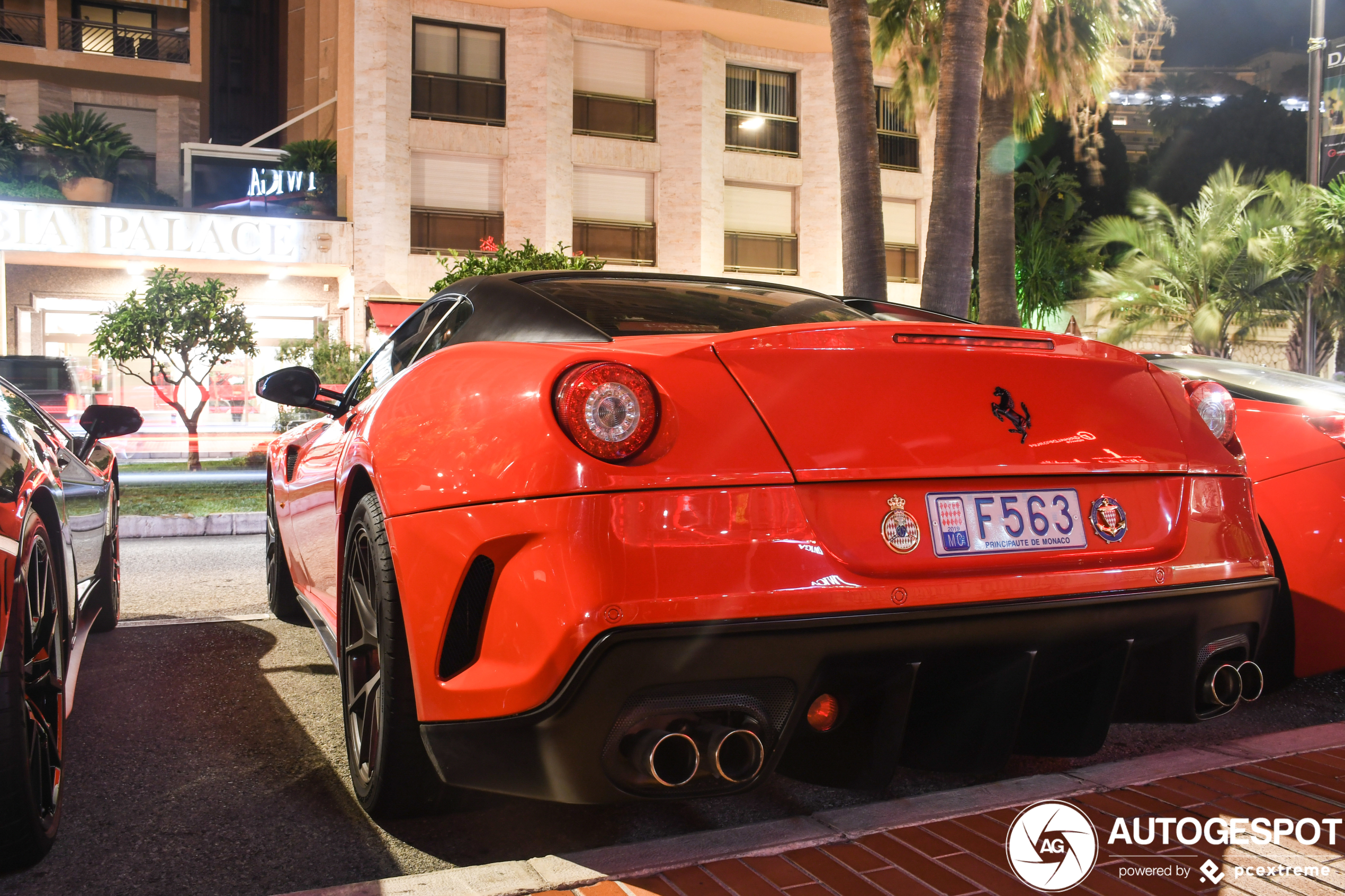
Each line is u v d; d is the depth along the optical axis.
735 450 1.62
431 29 19.16
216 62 33.56
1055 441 1.86
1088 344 2.05
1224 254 19.33
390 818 2.03
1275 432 2.99
